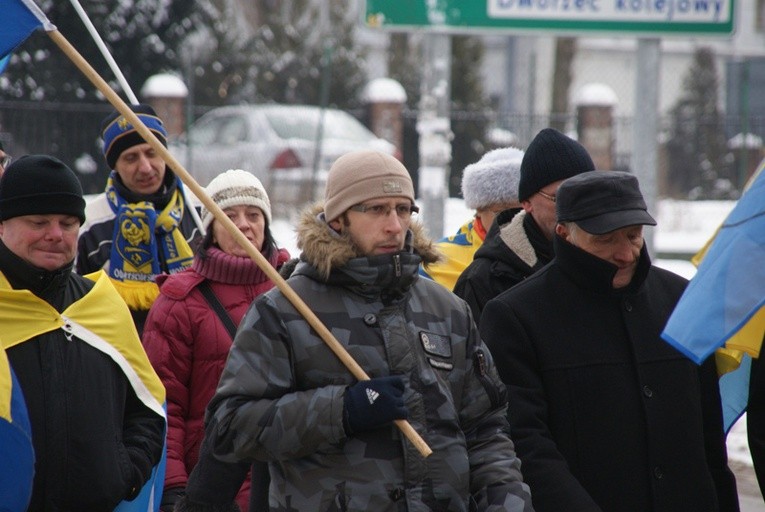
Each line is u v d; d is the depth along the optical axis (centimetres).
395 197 1171
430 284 1221
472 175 1919
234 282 1623
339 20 9306
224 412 1134
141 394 1320
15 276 1269
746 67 6994
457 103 8412
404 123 6781
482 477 1184
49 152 5606
